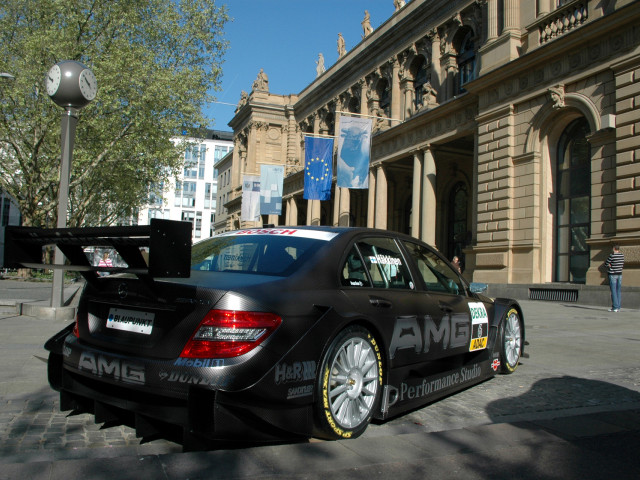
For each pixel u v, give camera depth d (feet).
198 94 82.33
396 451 10.35
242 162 193.47
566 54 60.64
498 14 74.79
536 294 62.08
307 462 9.51
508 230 67.10
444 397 15.94
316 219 129.39
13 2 75.61
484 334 17.49
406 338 13.23
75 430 12.07
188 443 9.96
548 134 64.34
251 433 9.66
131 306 10.96
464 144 88.38
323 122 149.69
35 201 87.51
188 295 10.11
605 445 11.27
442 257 17.24
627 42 53.52
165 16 82.38
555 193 64.80
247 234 14.17
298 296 10.80
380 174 101.19
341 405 11.18
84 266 10.64
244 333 9.68
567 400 15.67
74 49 73.67
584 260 60.75
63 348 12.18
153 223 9.29
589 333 31.99
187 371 9.55
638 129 51.72
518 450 10.75
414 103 105.91
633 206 51.75
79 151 73.36
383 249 14.32
